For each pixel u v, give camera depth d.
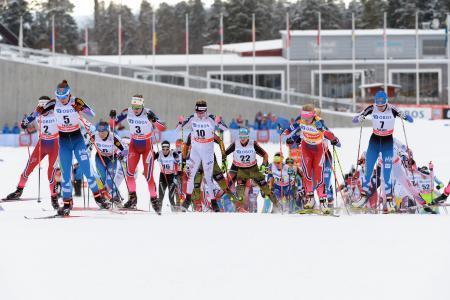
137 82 163.62
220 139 46.97
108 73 167.00
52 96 157.50
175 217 36.78
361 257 25.89
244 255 26.27
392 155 41.84
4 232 30.86
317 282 22.78
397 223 33.75
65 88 37.31
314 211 38.75
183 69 199.88
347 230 31.59
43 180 76.69
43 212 40.69
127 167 40.69
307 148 39.34
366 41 199.75
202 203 52.78
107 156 51.19
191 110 166.88
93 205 53.94
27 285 22.53
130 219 35.78
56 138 42.25
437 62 198.12
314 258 25.80
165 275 23.58
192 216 37.31
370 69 199.00
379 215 38.12
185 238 29.50
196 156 45.03
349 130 135.25
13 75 154.62
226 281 22.92
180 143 54.88
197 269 24.28
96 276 23.45
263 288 22.19
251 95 176.50
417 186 50.22
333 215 37.78
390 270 24.08
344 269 24.27
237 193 50.78
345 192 49.81
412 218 35.94
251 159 50.25
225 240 29.05
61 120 37.34
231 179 50.94
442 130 123.69
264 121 127.06
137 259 25.58
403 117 41.19
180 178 52.00
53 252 26.62
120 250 27.00
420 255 26.06
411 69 198.38
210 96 167.62
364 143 112.00
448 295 21.42
